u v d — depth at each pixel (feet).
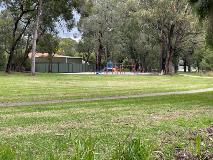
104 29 275.80
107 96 87.20
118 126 42.55
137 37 277.85
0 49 216.95
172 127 42.06
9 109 59.52
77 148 19.77
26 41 234.58
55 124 43.88
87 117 50.11
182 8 212.23
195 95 91.50
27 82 133.80
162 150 29.86
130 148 21.35
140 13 217.97
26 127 41.65
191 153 29.17
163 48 236.43
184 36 224.74
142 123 45.01
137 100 76.18
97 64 290.97
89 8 215.51
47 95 87.35
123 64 315.99
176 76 209.36
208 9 77.87
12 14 207.72
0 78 155.33
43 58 317.01
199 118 49.83
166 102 72.74
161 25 224.53
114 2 270.87
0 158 21.04
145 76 201.77
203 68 302.86
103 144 32.14
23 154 27.89
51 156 21.53
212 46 87.04
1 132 38.40
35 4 204.64
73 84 128.67
